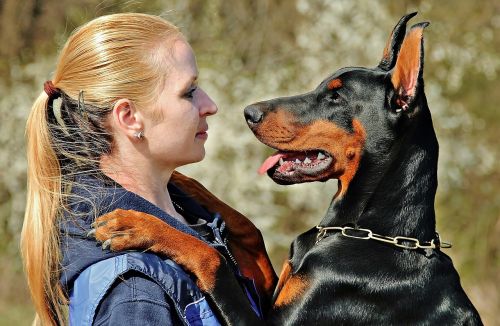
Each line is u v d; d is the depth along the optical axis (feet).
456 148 58.90
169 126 18.10
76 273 16.35
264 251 22.49
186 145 18.39
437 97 58.54
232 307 18.12
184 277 16.94
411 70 21.21
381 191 21.42
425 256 20.67
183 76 18.22
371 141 21.66
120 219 17.20
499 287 56.13
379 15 59.41
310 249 21.38
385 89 21.71
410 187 21.30
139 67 17.79
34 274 17.07
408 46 21.16
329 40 60.39
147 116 17.93
